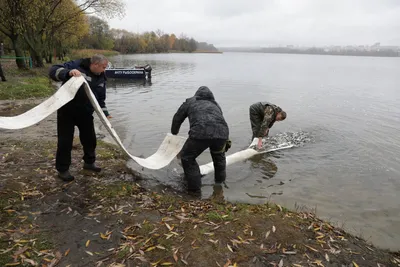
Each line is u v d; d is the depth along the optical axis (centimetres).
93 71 414
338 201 455
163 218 360
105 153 575
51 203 383
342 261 303
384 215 420
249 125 879
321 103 1281
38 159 512
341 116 1028
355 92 1641
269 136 769
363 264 302
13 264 274
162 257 294
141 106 1145
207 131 446
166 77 2388
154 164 500
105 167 511
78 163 508
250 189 489
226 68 3606
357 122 945
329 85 1966
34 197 393
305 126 881
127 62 4494
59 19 2361
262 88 1762
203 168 546
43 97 1187
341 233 359
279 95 1494
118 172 499
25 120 360
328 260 303
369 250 331
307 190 488
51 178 446
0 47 2867
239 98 1382
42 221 345
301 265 292
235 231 339
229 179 524
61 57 3453
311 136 779
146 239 320
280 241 326
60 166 432
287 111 1093
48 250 297
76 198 399
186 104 488
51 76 395
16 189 407
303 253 310
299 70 3497
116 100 1277
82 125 435
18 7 1925
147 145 688
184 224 350
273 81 2167
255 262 293
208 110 462
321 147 695
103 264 283
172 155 527
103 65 410
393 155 652
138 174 511
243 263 291
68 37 3114
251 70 3334
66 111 404
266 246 317
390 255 328
